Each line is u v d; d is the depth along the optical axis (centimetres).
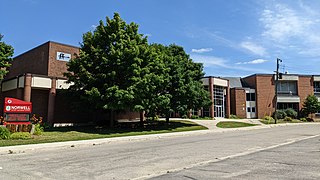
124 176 744
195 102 2977
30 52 3597
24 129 1948
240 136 2042
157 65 2569
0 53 2862
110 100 2300
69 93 2659
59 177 741
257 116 5100
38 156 1145
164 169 830
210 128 2955
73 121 3028
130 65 2358
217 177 705
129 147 1429
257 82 5191
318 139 1714
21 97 2761
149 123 3225
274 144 1466
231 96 5106
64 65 3325
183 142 1642
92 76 2395
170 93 2888
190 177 713
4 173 800
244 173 746
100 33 2512
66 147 1471
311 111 5006
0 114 3075
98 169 841
